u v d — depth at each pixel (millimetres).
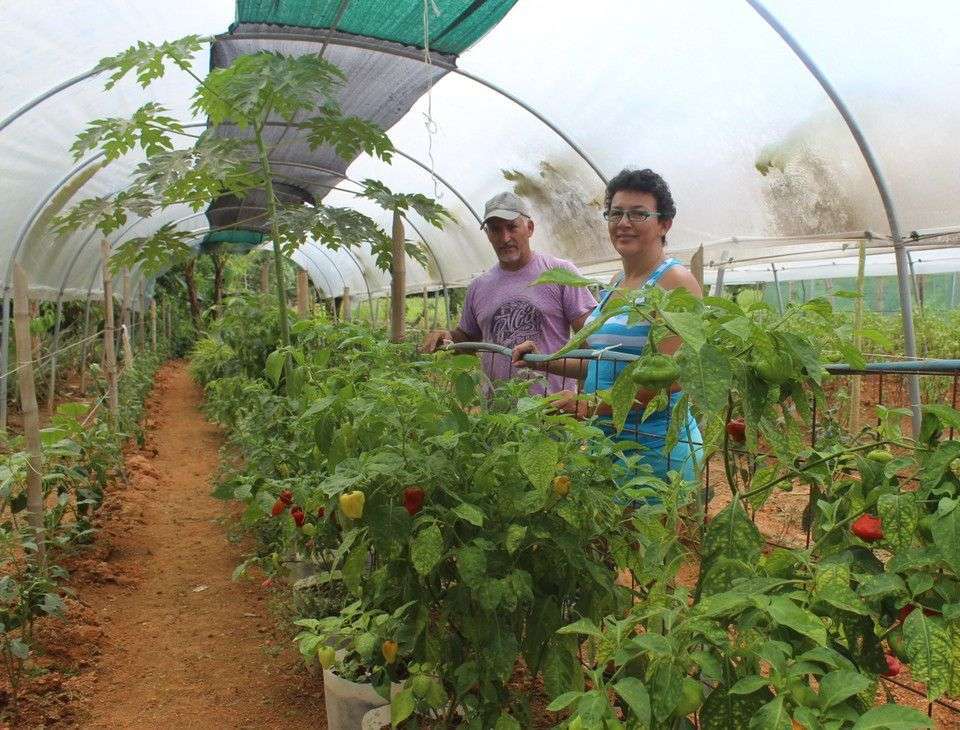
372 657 2342
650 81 5387
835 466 1835
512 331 4312
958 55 3865
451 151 7840
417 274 13344
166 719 3279
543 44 5465
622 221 3041
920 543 1553
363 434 2295
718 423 1824
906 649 1356
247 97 4168
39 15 4543
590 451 2213
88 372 12773
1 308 9234
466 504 1958
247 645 4020
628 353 2676
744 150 5402
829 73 4445
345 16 4895
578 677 2102
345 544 2047
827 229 5234
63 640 3910
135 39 5207
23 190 6672
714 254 7020
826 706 1211
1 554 3697
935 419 1622
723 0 4355
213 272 26016
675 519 1879
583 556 2035
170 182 4273
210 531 6109
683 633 1419
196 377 13602
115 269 5152
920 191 4562
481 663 2086
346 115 6816
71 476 4922
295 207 4922
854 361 1812
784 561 1646
